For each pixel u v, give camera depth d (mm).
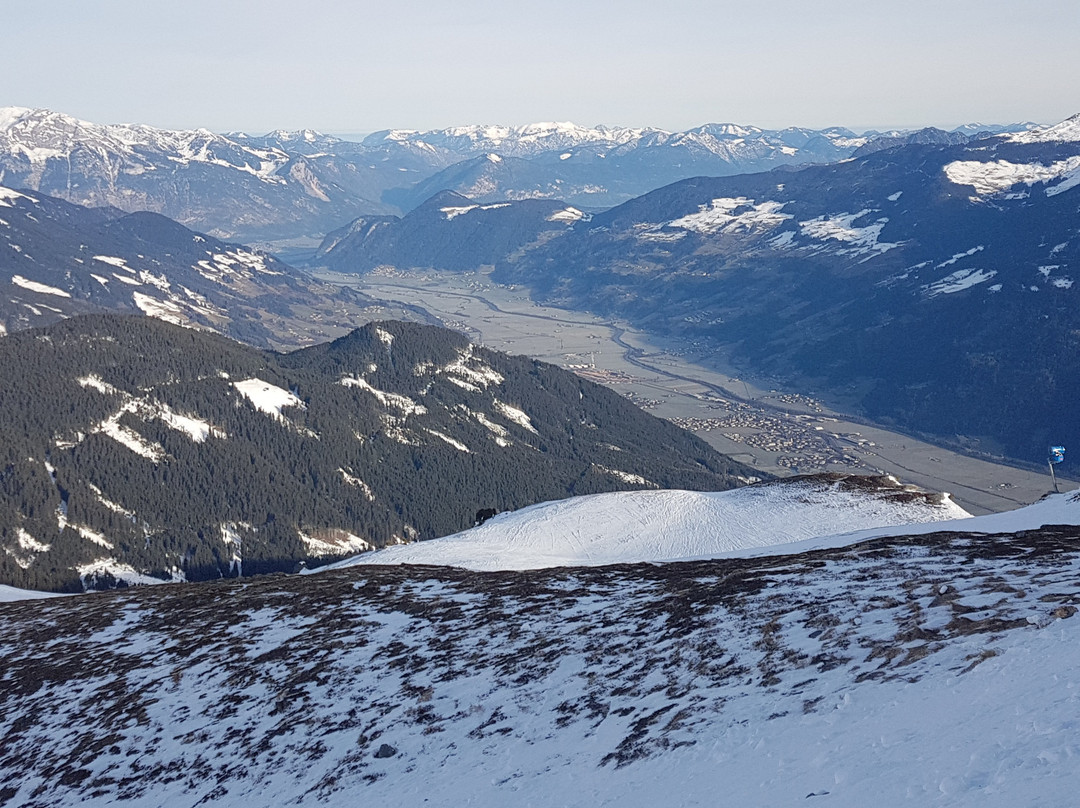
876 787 17562
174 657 46562
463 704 32688
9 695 45594
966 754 17656
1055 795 14883
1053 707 18609
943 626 26844
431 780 27078
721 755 22062
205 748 34906
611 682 31125
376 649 41938
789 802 18234
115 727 38844
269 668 41906
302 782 29922
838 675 25328
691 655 31281
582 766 24625
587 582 50938
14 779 36469
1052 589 29000
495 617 43969
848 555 44844
